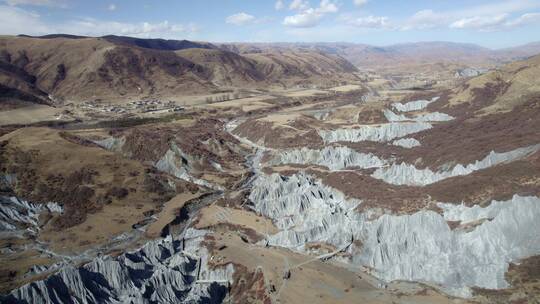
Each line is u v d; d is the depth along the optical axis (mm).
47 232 111000
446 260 81625
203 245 97688
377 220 95375
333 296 75250
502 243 80812
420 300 73562
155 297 77812
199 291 79062
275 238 99812
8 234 109750
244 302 76500
